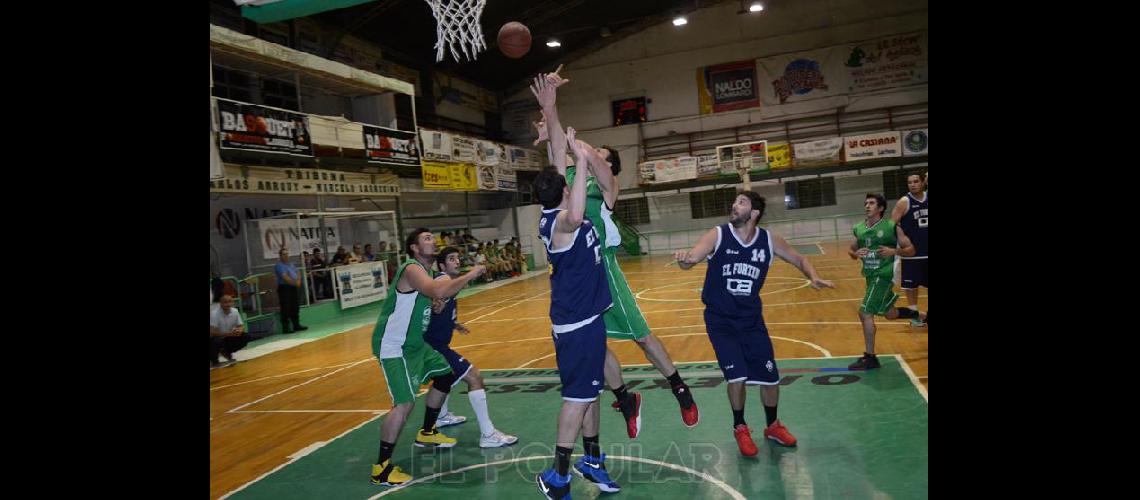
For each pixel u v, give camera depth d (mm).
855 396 5555
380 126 17844
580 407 3646
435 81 25312
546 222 3736
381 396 7184
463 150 20578
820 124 26500
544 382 7199
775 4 26672
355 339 11805
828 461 4195
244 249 14852
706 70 27547
